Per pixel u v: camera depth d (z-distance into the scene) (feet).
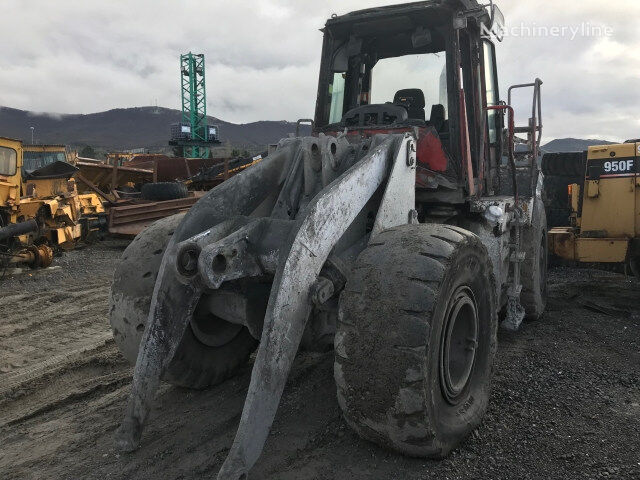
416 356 7.52
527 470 8.39
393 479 8.07
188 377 10.93
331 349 10.87
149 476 8.35
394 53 14.55
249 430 7.20
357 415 7.93
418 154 12.08
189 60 205.05
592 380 12.19
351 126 13.75
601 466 8.52
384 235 8.84
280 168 10.80
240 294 9.32
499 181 17.08
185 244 8.25
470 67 14.20
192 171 58.03
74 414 11.10
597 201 22.08
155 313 8.86
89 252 37.86
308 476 8.17
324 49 15.01
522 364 13.08
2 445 9.83
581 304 19.93
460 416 9.02
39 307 21.93
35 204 32.89
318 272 8.38
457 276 8.63
